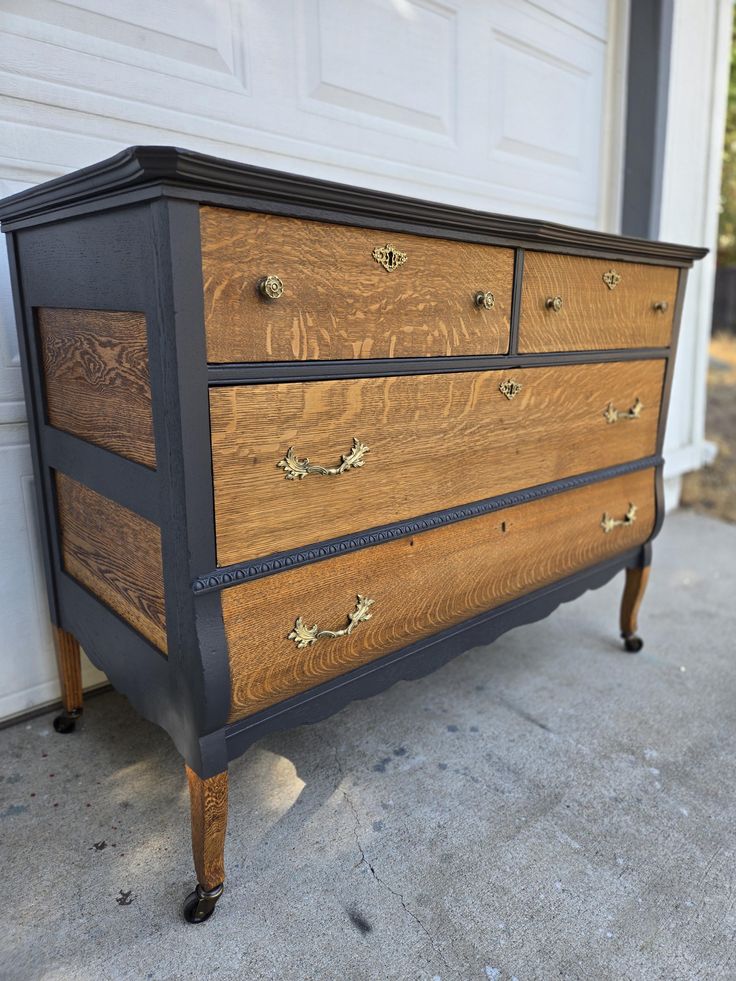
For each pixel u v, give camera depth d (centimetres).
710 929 100
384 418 106
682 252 154
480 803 125
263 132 155
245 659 95
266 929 99
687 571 235
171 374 83
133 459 98
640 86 231
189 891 105
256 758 136
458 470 120
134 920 100
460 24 186
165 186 76
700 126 255
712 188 267
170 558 92
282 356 91
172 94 141
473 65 193
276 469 94
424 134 186
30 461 139
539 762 136
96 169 82
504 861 112
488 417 123
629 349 152
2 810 121
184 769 133
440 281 108
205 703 92
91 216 92
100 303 95
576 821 121
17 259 117
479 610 133
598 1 222
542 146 219
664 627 195
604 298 141
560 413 138
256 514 94
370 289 99
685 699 159
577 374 140
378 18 169
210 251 81
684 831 119
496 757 137
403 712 153
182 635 92
